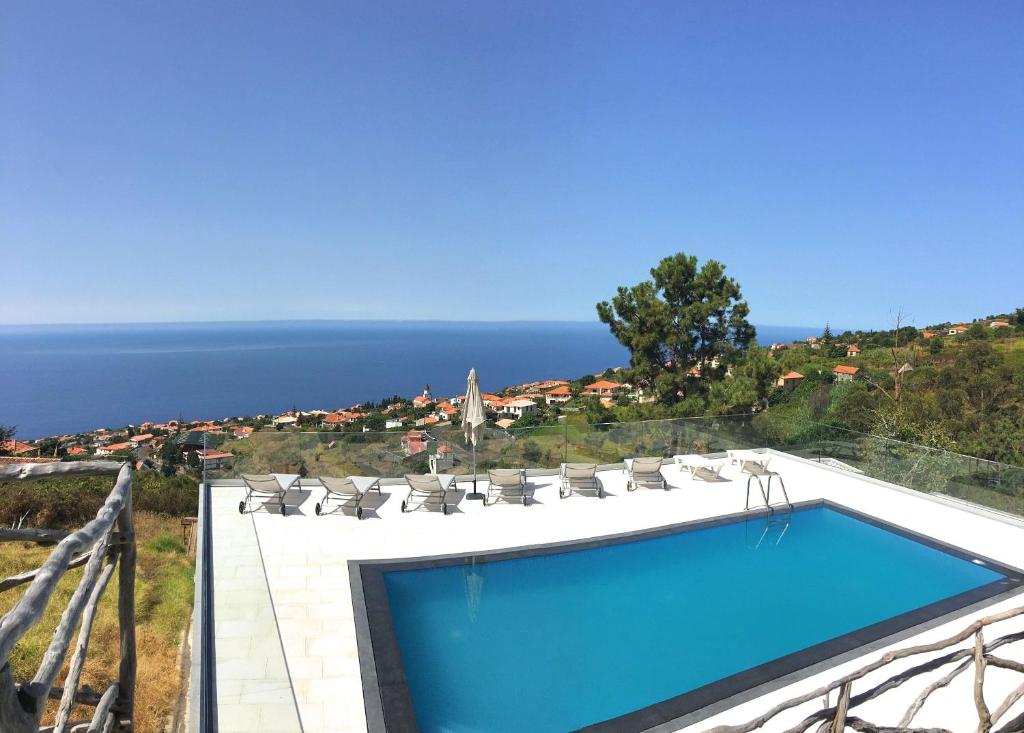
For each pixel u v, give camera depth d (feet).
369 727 13.87
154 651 21.20
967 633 9.81
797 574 24.40
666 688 16.61
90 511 40.37
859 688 15.99
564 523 28.14
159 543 36.32
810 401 66.39
